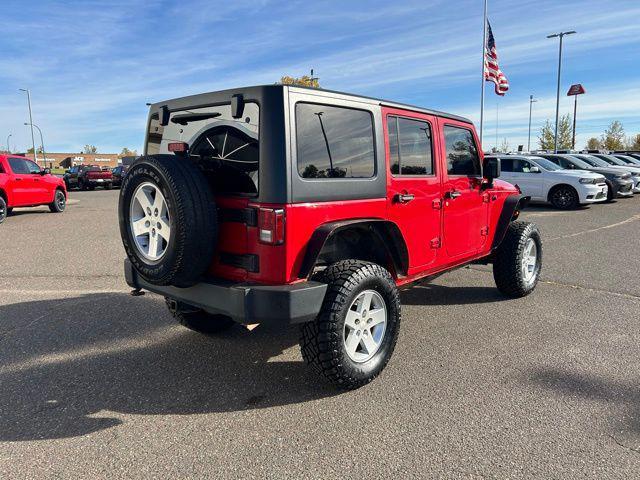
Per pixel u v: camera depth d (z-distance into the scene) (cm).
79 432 297
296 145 313
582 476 249
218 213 335
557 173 1541
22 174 1369
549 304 547
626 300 559
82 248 906
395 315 365
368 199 365
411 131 415
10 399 339
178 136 387
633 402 325
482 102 2180
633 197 1902
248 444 283
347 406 326
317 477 252
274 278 312
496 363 390
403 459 266
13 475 255
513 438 285
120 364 398
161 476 254
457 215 474
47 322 500
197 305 339
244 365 395
